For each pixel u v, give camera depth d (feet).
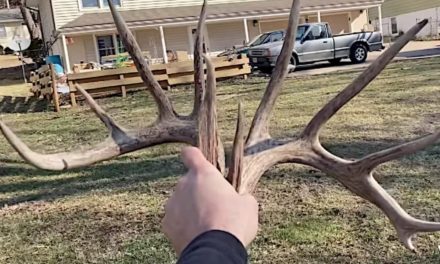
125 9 76.33
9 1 149.69
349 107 32.19
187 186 3.77
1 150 30.04
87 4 73.92
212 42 78.89
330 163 7.05
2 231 17.57
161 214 17.76
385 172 19.74
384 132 25.91
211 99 5.78
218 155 5.82
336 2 81.25
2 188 22.24
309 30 60.44
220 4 81.30
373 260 13.82
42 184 22.49
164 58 70.08
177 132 6.99
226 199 3.67
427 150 21.95
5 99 57.21
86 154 6.43
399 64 52.49
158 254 15.02
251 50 57.47
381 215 16.24
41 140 32.27
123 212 18.28
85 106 45.75
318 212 16.84
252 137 7.19
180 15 73.36
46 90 48.32
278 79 7.32
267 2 83.15
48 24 82.43
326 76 49.98
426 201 16.96
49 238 16.76
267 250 14.69
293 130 27.84
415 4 109.50
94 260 15.07
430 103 31.58
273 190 18.93
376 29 106.63
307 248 14.66
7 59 111.24
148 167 23.31
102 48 72.23
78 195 20.48
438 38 90.68
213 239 3.38
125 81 48.73
